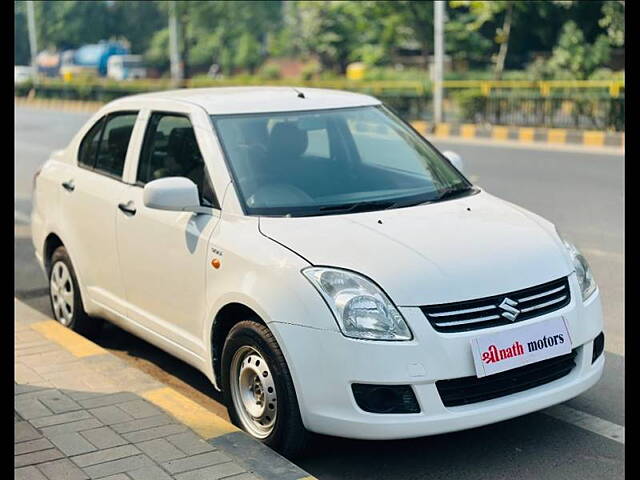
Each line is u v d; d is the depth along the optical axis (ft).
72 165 20.02
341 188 15.72
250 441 13.24
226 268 14.16
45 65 138.41
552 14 71.72
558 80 67.56
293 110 16.85
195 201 14.99
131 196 17.22
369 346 12.25
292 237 13.74
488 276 12.96
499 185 38.37
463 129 61.26
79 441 13.26
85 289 19.08
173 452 12.85
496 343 12.55
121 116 18.81
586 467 13.12
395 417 12.25
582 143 52.95
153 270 16.30
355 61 108.17
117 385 15.65
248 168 15.48
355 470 13.28
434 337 12.33
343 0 91.09
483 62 86.12
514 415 12.70
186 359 15.76
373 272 12.75
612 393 15.79
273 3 104.63
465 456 13.60
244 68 118.21
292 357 12.73
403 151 17.13
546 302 13.24
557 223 30.37
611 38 66.54
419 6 82.23
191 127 16.47
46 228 20.31
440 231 14.01
